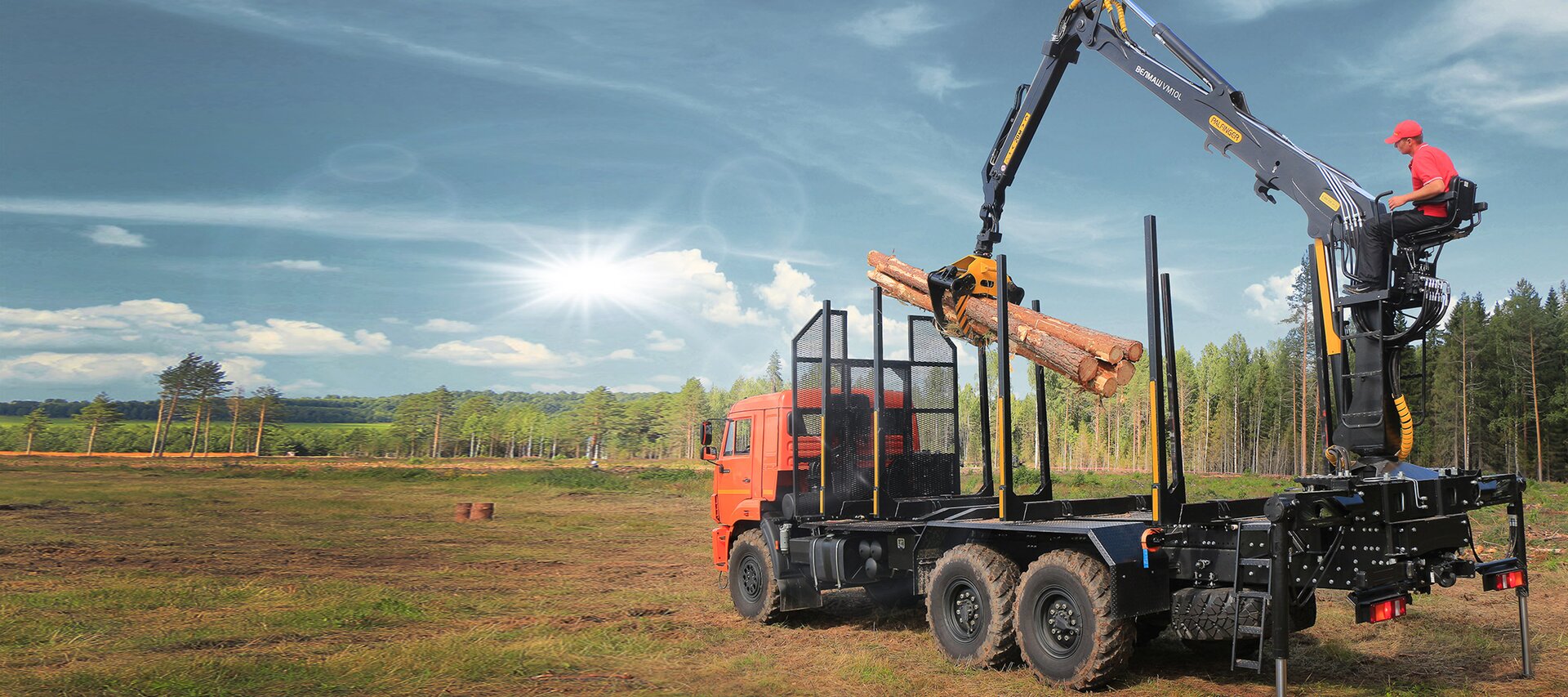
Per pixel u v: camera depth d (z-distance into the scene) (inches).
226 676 265.7
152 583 461.4
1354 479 224.7
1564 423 2222.0
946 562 294.5
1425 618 360.8
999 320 296.8
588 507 1186.0
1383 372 242.1
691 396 5570.9
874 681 265.4
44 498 1192.2
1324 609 379.2
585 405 6053.2
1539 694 243.9
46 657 292.2
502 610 398.0
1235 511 289.7
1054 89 360.2
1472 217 232.7
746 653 312.2
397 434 6422.2
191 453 5059.1
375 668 277.0
